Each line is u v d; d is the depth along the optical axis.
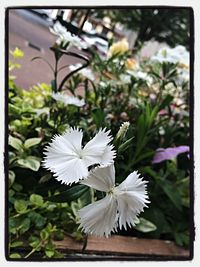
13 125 0.17
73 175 0.10
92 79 0.19
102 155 0.10
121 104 0.20
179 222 0.19
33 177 0.17
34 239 0.15
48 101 0.18
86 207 0.10
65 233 0.16
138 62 0.22
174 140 0.21
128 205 0.10
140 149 0.17
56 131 0.16
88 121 0.18
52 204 0.16
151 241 0.17
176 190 0.18
